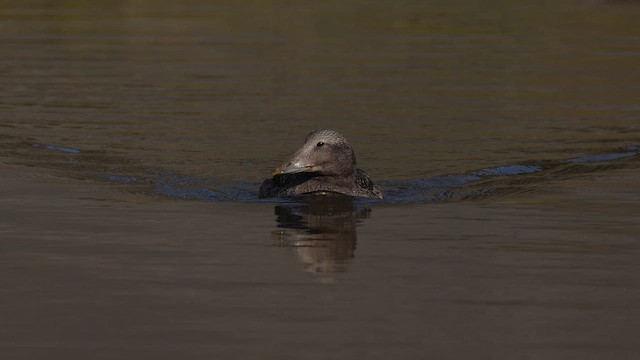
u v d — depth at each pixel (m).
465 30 82.88
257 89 62.06
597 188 40.81
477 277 28.28
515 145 49.50
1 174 42.47
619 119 55.16
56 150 47.38
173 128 52.44
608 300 26.25
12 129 51.59
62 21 85.69
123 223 34.41
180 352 22.75
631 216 35.75
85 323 24.45
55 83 63.03
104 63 69.44
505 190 40.75
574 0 97.19
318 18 87.38
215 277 28.12
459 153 47.94
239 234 33.06
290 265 29.41
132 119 54.31
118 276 28.14
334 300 26.22
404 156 47.47
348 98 60.03
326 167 38.78
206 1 95.38
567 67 69.56
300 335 23.77
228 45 76.12
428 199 39.09
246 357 22.48
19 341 23.36
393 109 57.22
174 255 30.36
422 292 26.89
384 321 24.66
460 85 63.84
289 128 52.75
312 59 71.50
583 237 32.75
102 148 48.00
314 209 36.94
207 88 62.28
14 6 93.44
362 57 72.25
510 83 64.56
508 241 32.25
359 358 22.44
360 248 31.38
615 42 78.38
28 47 74.75
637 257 30.27
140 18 87.25
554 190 40.62
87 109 56.50
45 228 33.53
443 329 24.17
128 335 23.72
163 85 62.91
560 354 22.70
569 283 27.70
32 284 27.39
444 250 31.11
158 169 44.22
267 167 45.31
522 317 24.97
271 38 79.00
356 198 38.88
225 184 41.94
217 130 52.16
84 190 39.94
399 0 96.25
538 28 84.00
